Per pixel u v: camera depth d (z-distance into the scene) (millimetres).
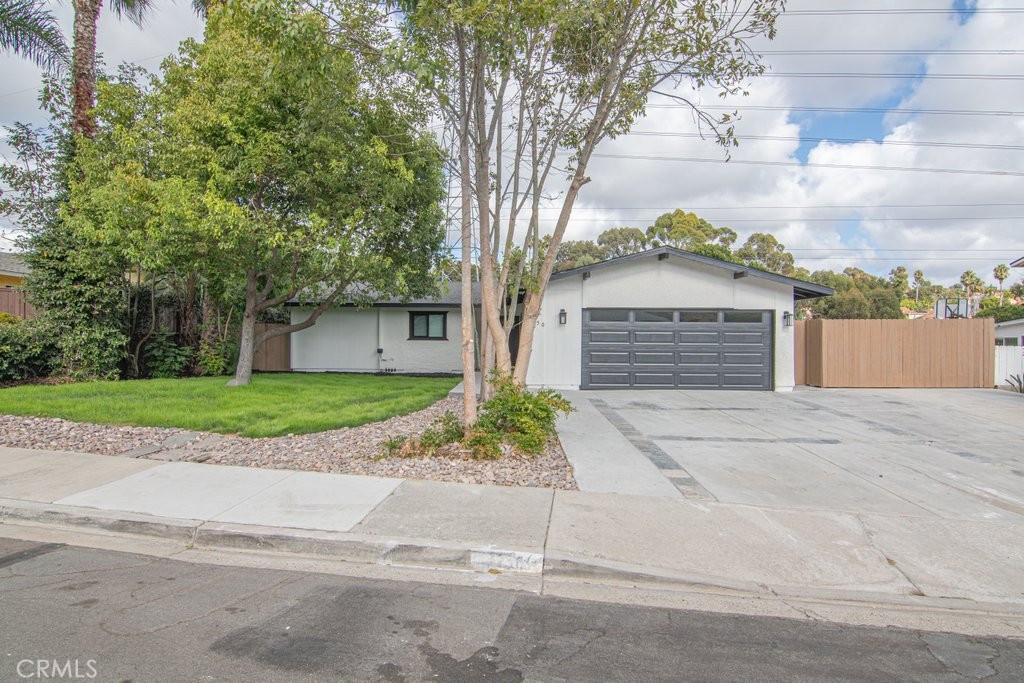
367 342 19562
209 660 3014
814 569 4363
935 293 65562
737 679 2998
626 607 3838
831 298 38906
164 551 4582
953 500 5992
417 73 6660
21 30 13672
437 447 7340
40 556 4418
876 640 3475
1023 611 3895
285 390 12219
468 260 7590
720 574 4246
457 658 3123
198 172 10672
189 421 8695
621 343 15133
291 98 10680
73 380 12867
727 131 8852
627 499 5727
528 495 5746
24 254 13375
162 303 15773
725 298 15180
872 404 12867
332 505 5352
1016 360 16281
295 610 3635
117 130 11516
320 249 10383
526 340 8781
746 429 9758
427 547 4484
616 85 8633
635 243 42969
